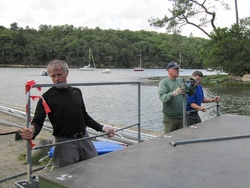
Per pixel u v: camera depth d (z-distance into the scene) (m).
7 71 70.12
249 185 1.51
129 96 20.89
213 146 2.26
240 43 29.39
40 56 102.50
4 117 9.19
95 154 2.66
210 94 21.36
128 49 109.94
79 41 109.06
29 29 125.38
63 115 2.40
